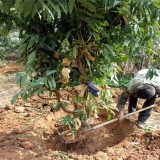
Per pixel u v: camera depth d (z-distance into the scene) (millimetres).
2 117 3691
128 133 3301
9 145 2756
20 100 4660
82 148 2918
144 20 1987
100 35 2258
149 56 5941
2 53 2604
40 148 2777
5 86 5754
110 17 2207
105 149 2846
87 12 1929
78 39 2217
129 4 1991
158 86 3012
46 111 4039
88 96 2609
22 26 2242
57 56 2217
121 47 2377
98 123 3684
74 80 2510
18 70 2309
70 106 4266
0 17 2246
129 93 3064
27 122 3545
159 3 1929
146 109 3338
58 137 3186
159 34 2111
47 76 2029
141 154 2703
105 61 2361
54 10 1704
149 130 3285
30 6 1564
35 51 2078
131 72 6723
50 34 2191
